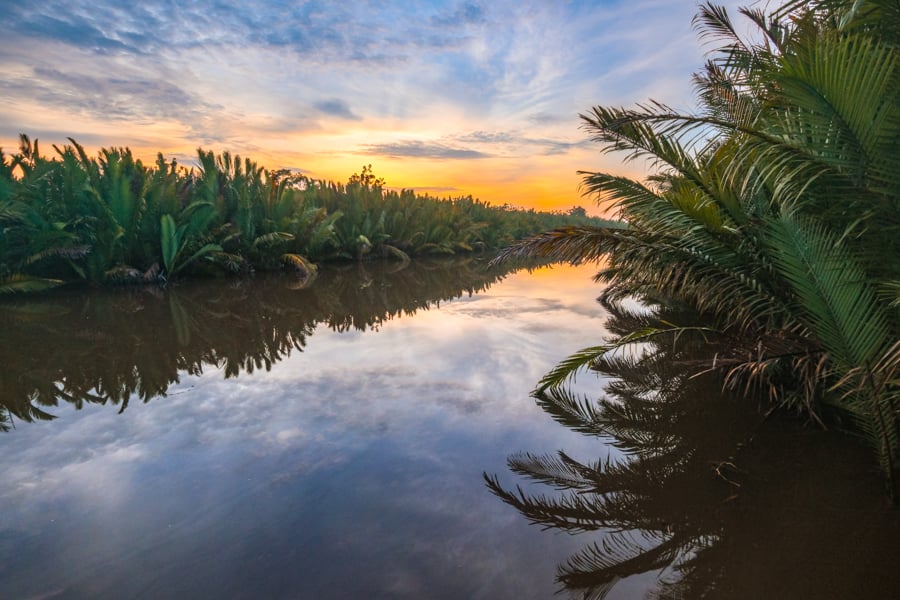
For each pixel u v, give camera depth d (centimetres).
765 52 411
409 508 274
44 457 337
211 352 642
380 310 998
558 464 331
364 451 347
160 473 313
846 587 210
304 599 200
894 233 295
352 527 254
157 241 1339
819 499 283
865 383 285
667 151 428
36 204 1111
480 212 3738
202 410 429
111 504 276
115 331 768
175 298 1114
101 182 1238
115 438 369
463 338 726
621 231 470
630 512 272
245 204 1583
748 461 334
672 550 238
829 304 304
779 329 414
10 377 530
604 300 1111
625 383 515
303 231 1811
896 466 310
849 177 289
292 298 1157
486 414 421
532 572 220
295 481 303
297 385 500
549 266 2405
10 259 1075
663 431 387
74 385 500
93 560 227
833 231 319
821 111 271
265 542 241
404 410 430
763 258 415
